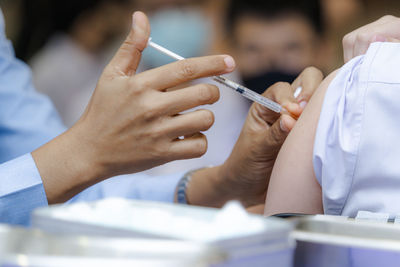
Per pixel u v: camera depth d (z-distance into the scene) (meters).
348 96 1.62
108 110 1.88
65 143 1.98
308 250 1.08
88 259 0.81
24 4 5.64
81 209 1.03
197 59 1.84
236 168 2.31
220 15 5.03
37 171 1.99
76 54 5.53
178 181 2.68
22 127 2.86
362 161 1.56
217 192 2.48
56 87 5.49
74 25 5.55
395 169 1.53
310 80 2.14
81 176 1.98
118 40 5.56
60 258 0.82
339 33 4.61
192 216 1.02
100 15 5.52
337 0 4.64
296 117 2.01
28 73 3.16
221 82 1.95
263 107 2.14
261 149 2.15
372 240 1.04
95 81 5.50
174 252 0.83
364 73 1.59
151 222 0.96
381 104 1.55
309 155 1.78
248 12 4.70
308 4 4.59
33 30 5.63
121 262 0.80
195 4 5.24
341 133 1.59
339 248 1.06
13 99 2.91
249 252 0.90
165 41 5.12
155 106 1.83
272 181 1.87
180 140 1.93
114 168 1.97
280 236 0.95
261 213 2.41
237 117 4.89
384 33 1.90
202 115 1.88
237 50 4.82
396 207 1.51
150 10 5.43
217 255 0.85
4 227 0.95
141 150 1.91
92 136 1.93
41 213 1.02
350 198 1.59
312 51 4.65
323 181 1.65
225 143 4.89
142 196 2.67
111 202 1.06
